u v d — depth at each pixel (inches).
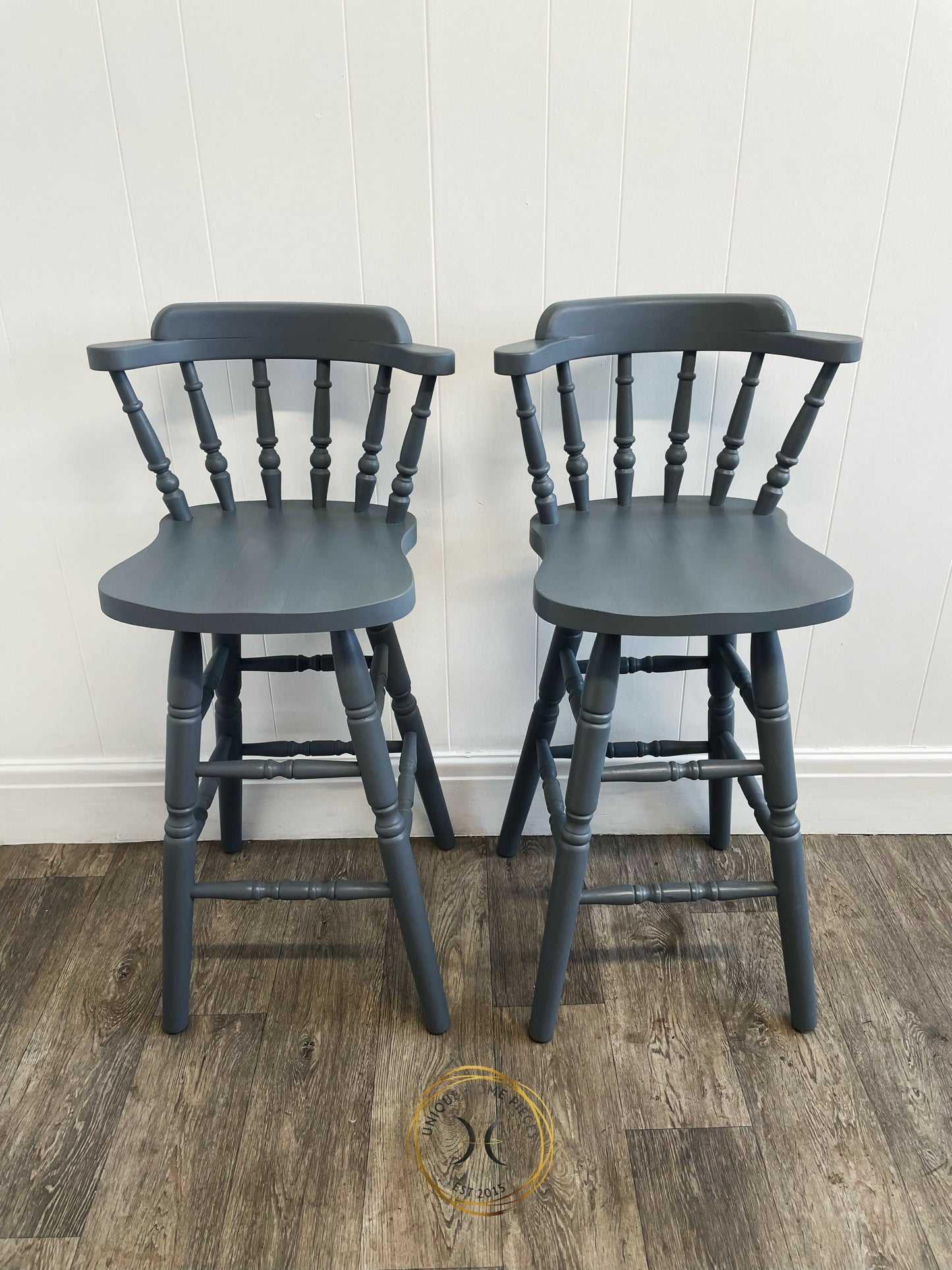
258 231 43.5
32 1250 34.5
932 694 54.6
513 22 39.4
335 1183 36.9
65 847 57.9
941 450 48.1
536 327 45.6
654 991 46.3
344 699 37.3
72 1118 39.8
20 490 49.1
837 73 40.4
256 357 42.8
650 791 56.9
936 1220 35.2
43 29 39.4
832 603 34.2
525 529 50.4
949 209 42.9
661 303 41.8
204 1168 37.6
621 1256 34.2
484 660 54.0
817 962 47.9
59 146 41.6
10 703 54.9
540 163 42.2
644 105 41.1
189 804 40.0
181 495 43.5
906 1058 42.3
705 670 53.7
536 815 58.1
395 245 43.8
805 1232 34.9
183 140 41.5
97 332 45.5
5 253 43.6
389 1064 42.3
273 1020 44.8
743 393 43.0
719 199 43.0
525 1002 45.7
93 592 51.8
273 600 34.4
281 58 40.0
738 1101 40.2
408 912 40.8
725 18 39.4
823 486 49.4
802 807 57.5
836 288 44.8
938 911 51.3
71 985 47.0
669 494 46.0
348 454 48.6
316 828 58.1
